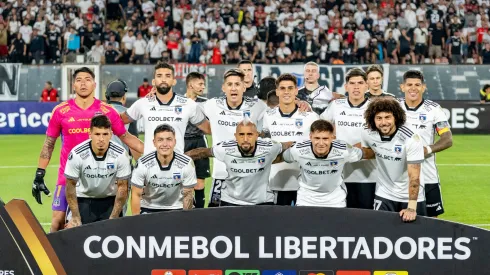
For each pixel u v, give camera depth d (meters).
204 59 42.47
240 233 10.04
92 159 11.86
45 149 13.00
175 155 11.86
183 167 11.85
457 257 9.95
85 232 10.05
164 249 10.08
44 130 36.12
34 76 38.38
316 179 12.02
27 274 10.06
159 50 42.66
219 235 10.05
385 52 43.44
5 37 43.16
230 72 13.29
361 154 12.08
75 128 12.74
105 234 10.06
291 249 10.03
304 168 11.99
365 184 13.49
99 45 42.19
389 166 12.12
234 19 43.81
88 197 12.56
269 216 10.01
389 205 12.45
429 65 38.59
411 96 13.35
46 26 43.50
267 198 12.51
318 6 45.66
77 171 11.91
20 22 43.53
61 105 12.88
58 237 10.05
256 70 38.56
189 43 43.06
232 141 12.03
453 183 22.09
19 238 10.02
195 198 17.05
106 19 46.38
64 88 37.75
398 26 44.66
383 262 10.02
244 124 11.64
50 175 23.39
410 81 13.28
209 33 44.12
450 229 9.93
